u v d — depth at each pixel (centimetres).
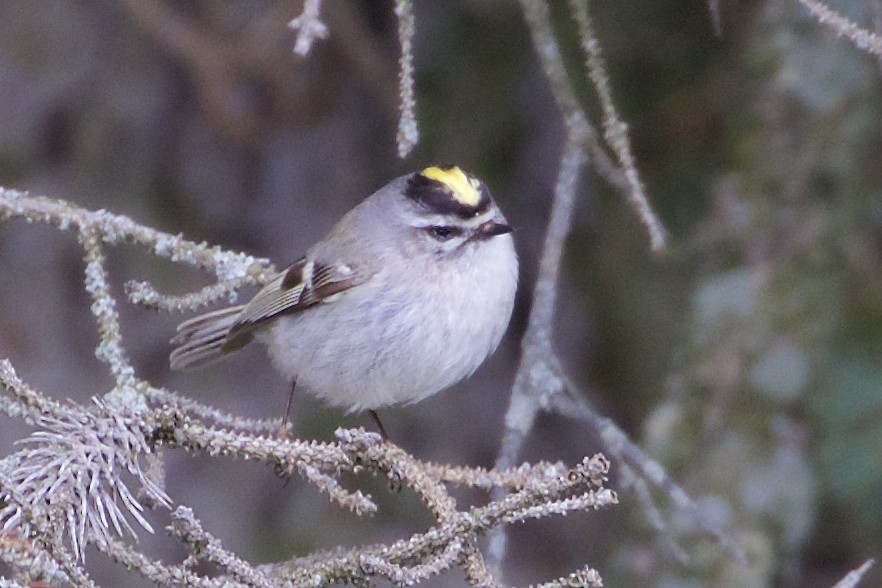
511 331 1263
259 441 645
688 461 1008
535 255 1230
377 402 960
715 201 1070
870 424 1073
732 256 1050
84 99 1152
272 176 1195
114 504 602
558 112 1186
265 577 579
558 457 1236
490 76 1181
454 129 1188
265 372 1202
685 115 1166
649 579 981
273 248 1193
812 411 1020
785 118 1034
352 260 915
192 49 1091
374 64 1159
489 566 822
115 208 1145
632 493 1026
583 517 1236
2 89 1138
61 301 1164
